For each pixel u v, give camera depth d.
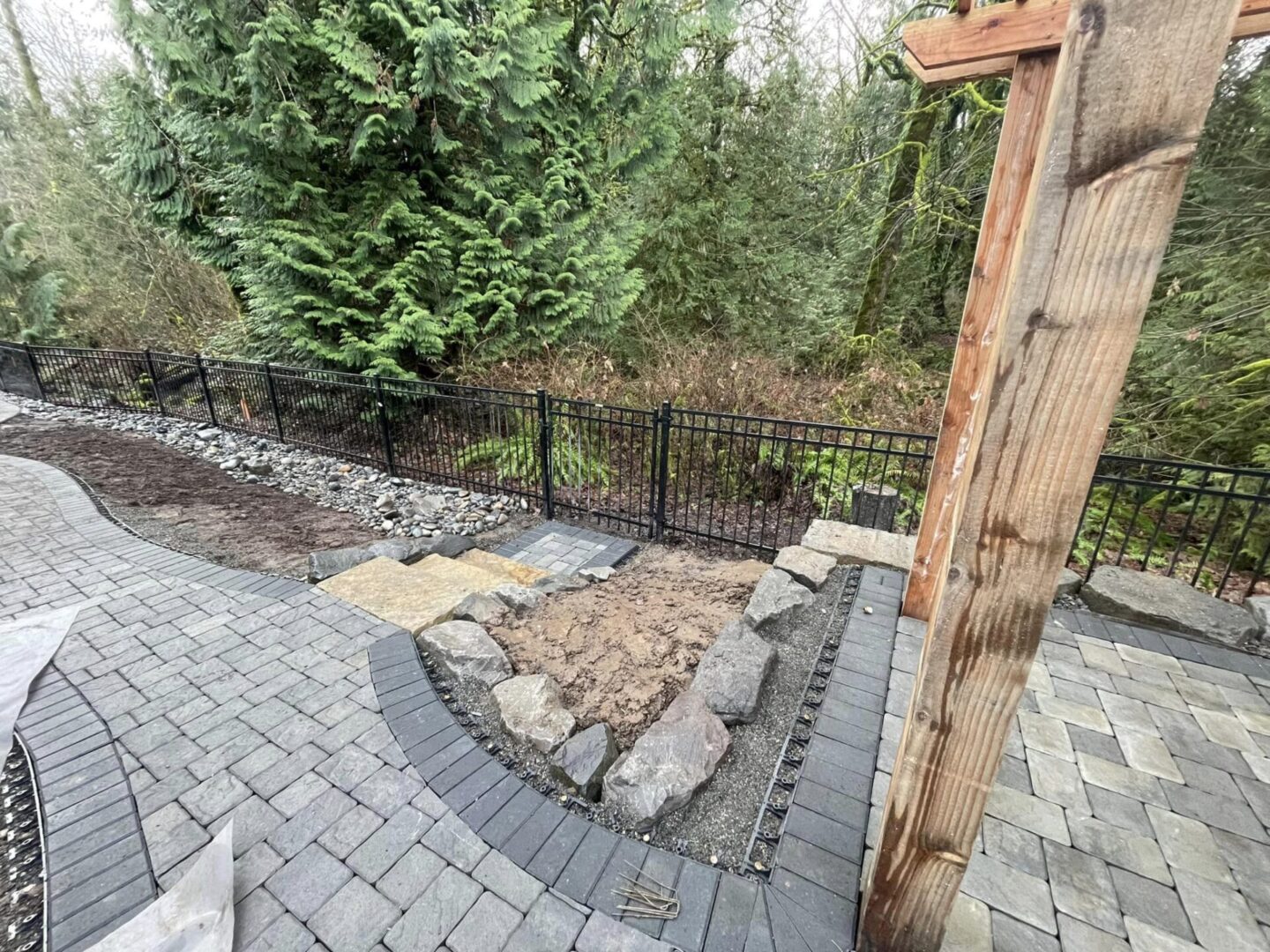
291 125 4.76
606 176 7.28
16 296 9.31
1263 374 4.18
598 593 2.94
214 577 2.97
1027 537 0.81
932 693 0.96
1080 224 0.67
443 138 5.26
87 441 6.13
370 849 1.49
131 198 9.07
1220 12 0.55
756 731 1.91
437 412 5.39
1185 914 1.31
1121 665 2.22
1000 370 0.76
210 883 1.38
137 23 4.48
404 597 2.76
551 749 1.78
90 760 1.77
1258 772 1.71
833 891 1.37
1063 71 0.64
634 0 6.18
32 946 1.25
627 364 7.13
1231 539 4.38
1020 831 1.52
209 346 8.84
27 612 2.62
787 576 2.80
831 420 5.76
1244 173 4.46
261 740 1.86
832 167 9.42
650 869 1.44
